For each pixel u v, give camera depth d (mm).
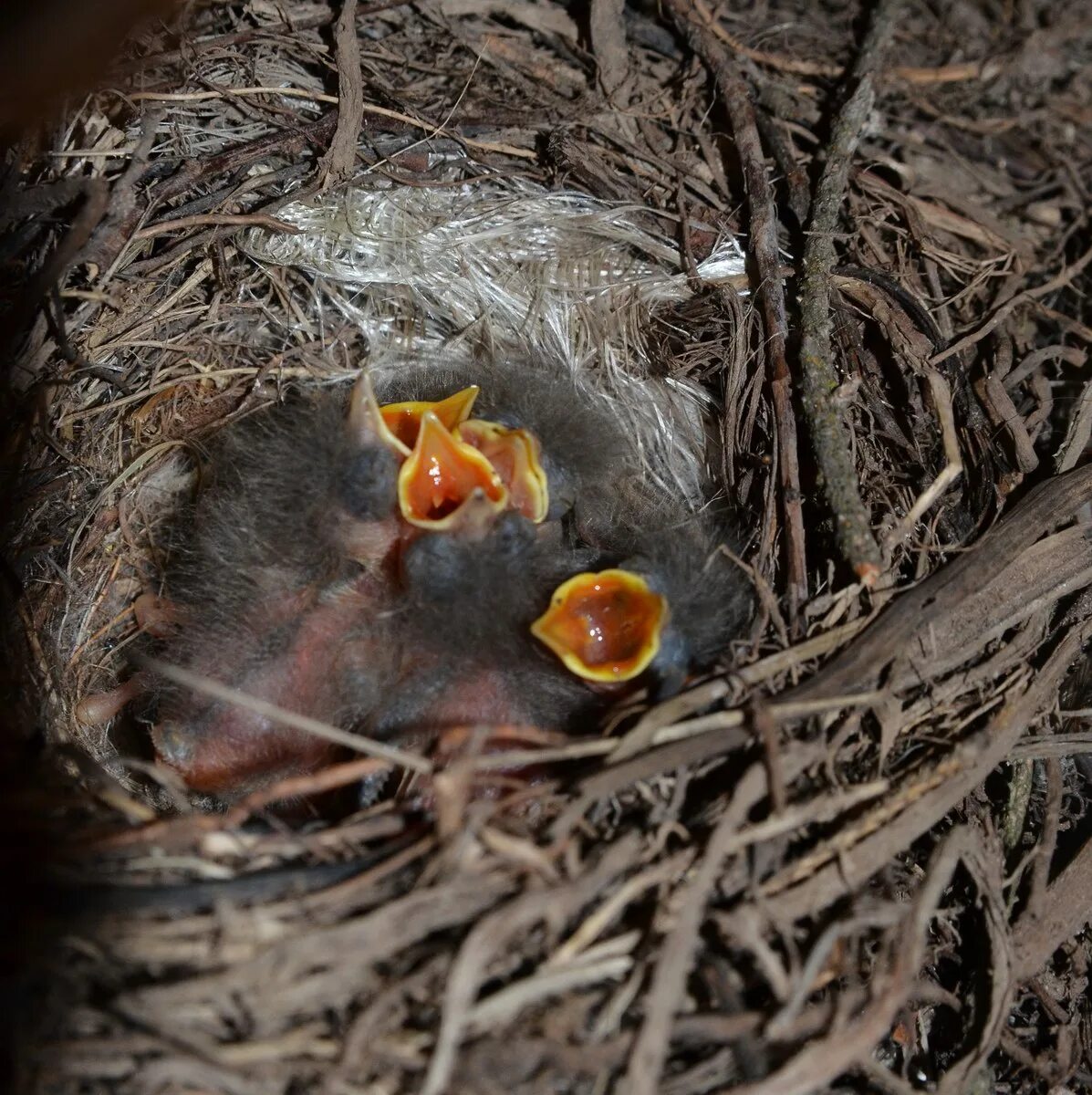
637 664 199
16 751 192
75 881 176
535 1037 173
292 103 239
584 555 225
